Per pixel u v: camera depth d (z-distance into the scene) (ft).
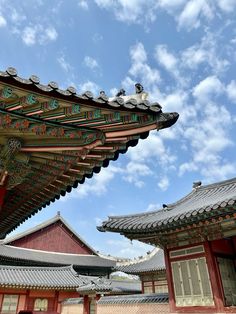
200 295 34.30
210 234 35.09
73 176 18.72
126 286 123.54
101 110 12.79
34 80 11.03
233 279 35.53
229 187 48.65
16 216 25.99
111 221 40.83
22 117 12.56
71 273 102.58
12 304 85.40
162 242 39.86
